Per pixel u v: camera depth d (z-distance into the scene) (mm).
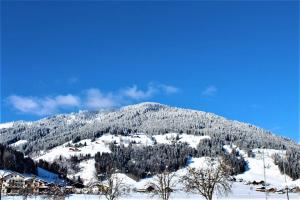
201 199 159000
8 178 187500
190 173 87438
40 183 196500
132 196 174875
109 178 126750
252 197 192375
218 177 85562
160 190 114312
